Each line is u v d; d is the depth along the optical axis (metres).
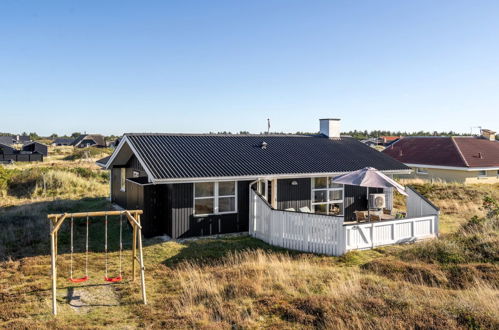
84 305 8.54
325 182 17.20
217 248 12.86
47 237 14.03
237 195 15.20
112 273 10.63
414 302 7.76
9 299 8.77
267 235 13.91
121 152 18.52
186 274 10.31
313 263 11.49
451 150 33.12
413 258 11.33
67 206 20.27
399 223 13.58
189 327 7.26
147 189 14.41
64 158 65.25
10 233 14.38
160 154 15.54
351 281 9.27
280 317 7.58
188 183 14.26
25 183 26.69
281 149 18.78
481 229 13.42
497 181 31.98
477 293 8.30
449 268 10.14
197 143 17.81
